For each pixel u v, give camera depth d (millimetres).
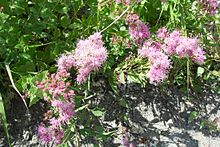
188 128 411
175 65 411
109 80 409
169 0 419
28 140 388
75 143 390
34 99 360
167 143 402
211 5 400
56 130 351
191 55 372
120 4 400
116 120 407
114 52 416
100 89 418
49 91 341
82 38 409
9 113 398
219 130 411
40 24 394
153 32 422
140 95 422
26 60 385
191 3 427
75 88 374
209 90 435
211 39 434
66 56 364
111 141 395
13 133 390
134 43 405
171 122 413
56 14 422
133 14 387
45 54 403
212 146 404
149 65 385
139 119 410
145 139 401
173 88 429
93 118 403
